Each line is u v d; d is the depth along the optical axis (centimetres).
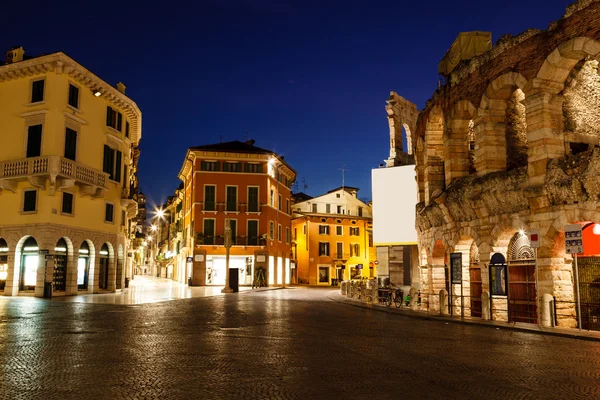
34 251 3186
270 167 5859
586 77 1933
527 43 1917
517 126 2231
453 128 2350
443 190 2394
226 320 1881
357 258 7381
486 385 842
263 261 5622
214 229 5594
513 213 1916
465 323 1841
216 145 5919
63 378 861
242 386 816
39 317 1905
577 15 1723
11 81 3322
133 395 754
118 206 3850
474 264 2345
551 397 769
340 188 7606
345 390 797
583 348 1255
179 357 1072
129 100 3909
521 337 1465
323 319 1964
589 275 1770
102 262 3744
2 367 952
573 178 1644
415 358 1094
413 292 2392
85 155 3428
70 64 3241
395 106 4362
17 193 3228
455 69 2358
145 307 2459
